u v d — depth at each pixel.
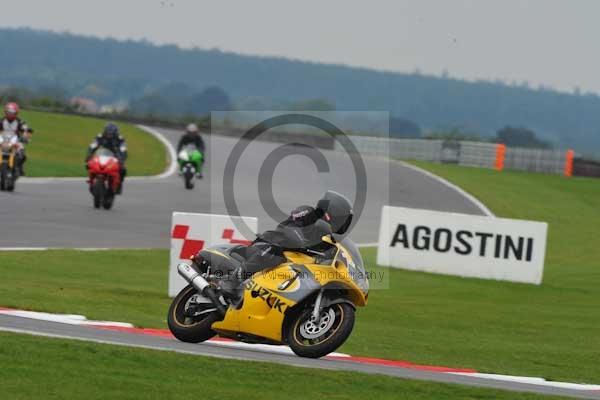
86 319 42.44
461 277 79.31
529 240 78.56
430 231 80.69
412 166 183.25
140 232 85.38
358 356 41.06
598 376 42.06
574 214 143.38
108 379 28.27
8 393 25.75
